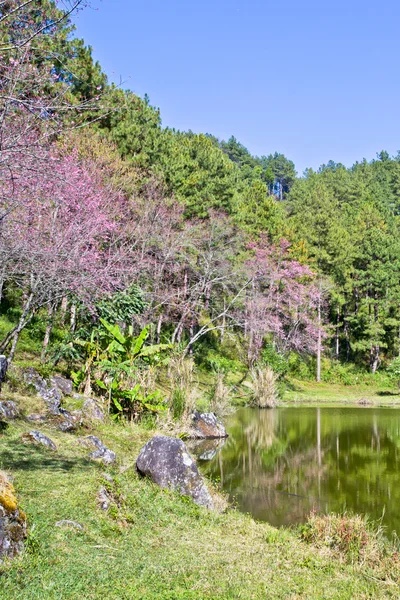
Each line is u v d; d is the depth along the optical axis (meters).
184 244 23.09
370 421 19.56
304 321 37.03
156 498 6.96
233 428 17.34
